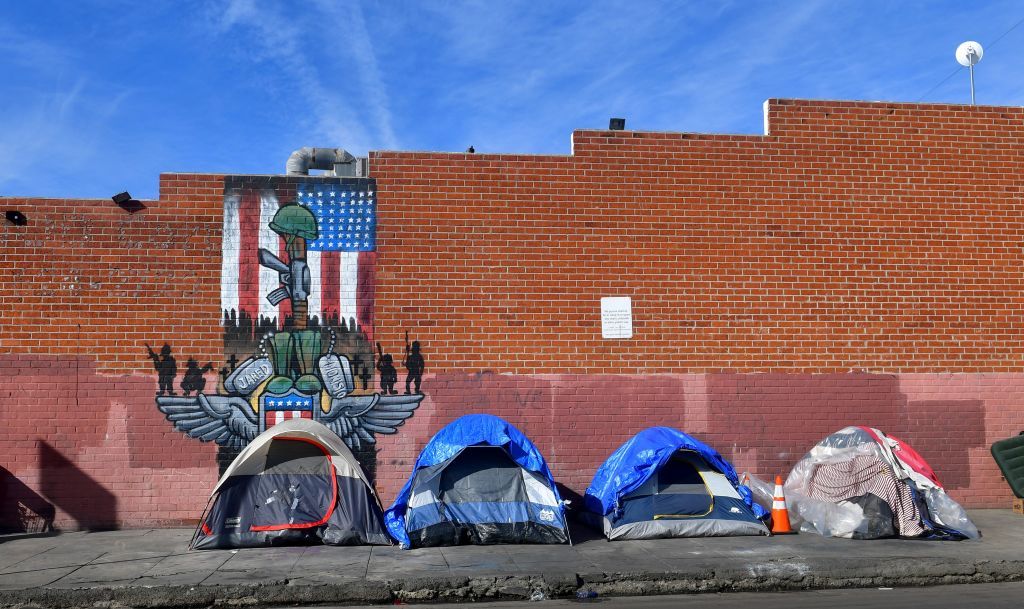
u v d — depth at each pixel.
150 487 11.42
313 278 11.88
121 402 11.48
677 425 12.17
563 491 11.93
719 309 12.39
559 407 12.04
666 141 12.55
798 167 12.70
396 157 12.16
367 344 11.87
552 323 12.14
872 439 11.11
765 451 12.25
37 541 10.52
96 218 11.67
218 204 11.86
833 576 8.98
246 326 11.73
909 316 12.67
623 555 9.59
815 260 12.60
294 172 14.36
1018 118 13.17
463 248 12.12
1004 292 12.87
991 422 12.63
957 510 10.63
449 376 11.93
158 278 11.67
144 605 8.17
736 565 9.06
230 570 8.95
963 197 12.94
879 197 12.80
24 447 11.32
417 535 9.99
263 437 10.48
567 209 12.32
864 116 12.90
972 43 15.48
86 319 11.52
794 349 12.44
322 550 9.92
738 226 12.54
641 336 12.24
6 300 11.45
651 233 12.41
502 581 8.55
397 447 11.78
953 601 8.18
